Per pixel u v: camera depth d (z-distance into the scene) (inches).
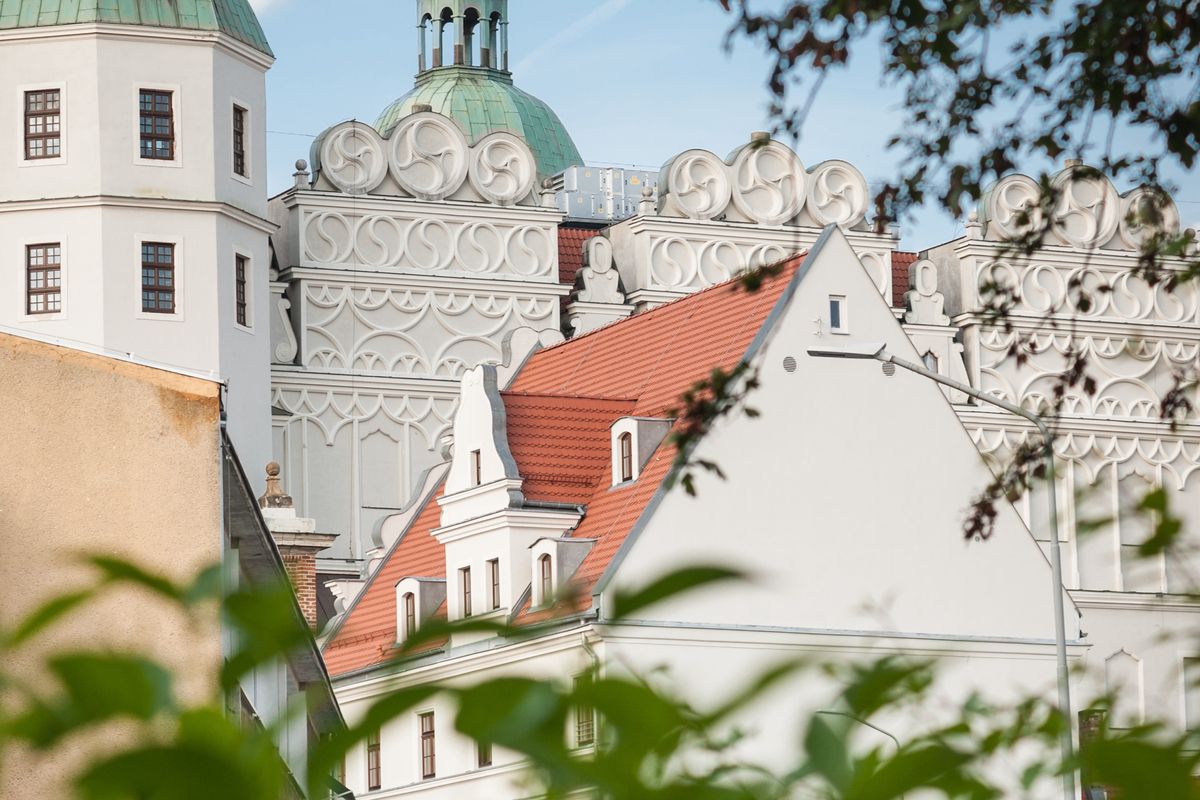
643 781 176.4
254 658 184.7
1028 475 1008.2
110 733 189.2
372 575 4362.7
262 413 4746.6
